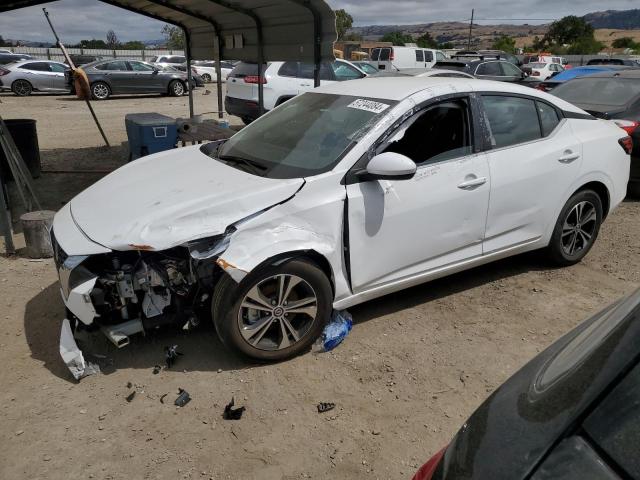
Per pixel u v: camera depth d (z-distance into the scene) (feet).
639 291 5.28
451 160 12.55
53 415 9.74
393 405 10.17
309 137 12.57
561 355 5.05
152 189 11.74
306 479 8.49
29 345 11.90
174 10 26.78
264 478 8.48
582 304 14.12
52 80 69.87
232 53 27.63
